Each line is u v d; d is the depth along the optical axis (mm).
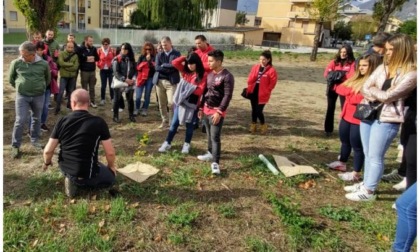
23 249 2875
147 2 42562
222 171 4613
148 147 5434
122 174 4270
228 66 19250
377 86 3514
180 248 2994
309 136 6582
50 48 7836
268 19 57219
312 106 9750
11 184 3990
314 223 3395
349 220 3521
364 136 3889
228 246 3049
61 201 3594
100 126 3531
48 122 6582
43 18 13781
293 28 55125
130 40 33094
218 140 4434
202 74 4848
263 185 4262
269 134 6574
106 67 7988
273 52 31047
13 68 4648
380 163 3775
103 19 59781
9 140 5488
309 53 32656
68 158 3508
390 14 26641
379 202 3922
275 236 3209
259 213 3596
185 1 44031
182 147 5492
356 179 4496
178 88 4875
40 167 4480
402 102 3424
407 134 3365
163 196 3793
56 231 3135
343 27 68625
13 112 7043
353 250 3051
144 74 7133
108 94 9586
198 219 3428
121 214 3398
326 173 4754
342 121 4633
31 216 3334
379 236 3221
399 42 3264
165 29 43562
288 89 12906
